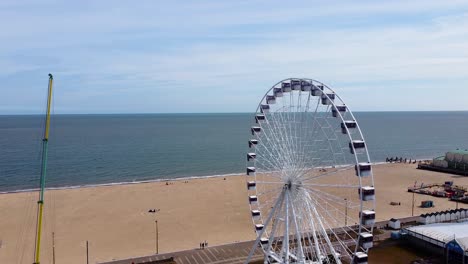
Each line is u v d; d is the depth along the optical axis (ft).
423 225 222.69
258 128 183.83
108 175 460.14
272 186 339.57
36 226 255.50
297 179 151.64
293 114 169.27
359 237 134.82
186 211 293.23
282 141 168.25
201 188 371.97
